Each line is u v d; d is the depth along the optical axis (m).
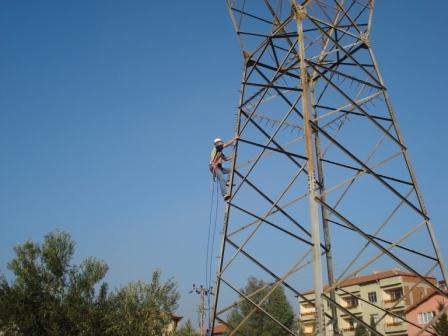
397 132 12.99
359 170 12.88
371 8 14.45
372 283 53.91
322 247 13.69
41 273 27.41
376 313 51.91
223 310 12.44
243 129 13.66
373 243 11.09
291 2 13.09
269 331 50.88
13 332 26.39
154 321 28.59
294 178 12.15
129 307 28.38
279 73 13.86
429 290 51.72
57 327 26.23
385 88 13.48
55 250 27.94
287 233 11.94
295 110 13.85
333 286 11.74
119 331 27.33
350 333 51.81
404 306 48.31
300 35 12.81
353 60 13.45
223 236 12.95
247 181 13.02
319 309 9.66
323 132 11.73
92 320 27.08
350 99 12.56
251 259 12.33
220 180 13.87
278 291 53.69
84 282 27.89
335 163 13.78
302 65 12.42
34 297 26.88
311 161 11.14
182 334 30.30
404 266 11.23
